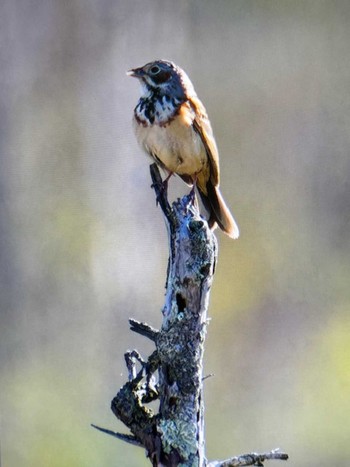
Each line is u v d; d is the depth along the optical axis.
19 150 16.89
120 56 17.64
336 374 18.14
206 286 6.99
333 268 19.53
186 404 6.91
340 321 18.86
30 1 16.89
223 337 18.31
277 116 20.44
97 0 17.34
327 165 20.34
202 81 20.02
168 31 18.72
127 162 17.34
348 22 20.89
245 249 19.17
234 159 20.06
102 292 17.17
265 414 17.44
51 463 16.03
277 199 20.00
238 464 6.96
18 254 16.73
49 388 16.62
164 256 17.45
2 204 16.69
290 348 18.44
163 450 6.90
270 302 18.81
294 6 20.52
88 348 16.91
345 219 19.95
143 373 6.98
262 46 20.47
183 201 7.30
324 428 17.25
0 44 16.83
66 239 16.98
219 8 19.83
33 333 16.77
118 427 16.33
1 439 16.27
